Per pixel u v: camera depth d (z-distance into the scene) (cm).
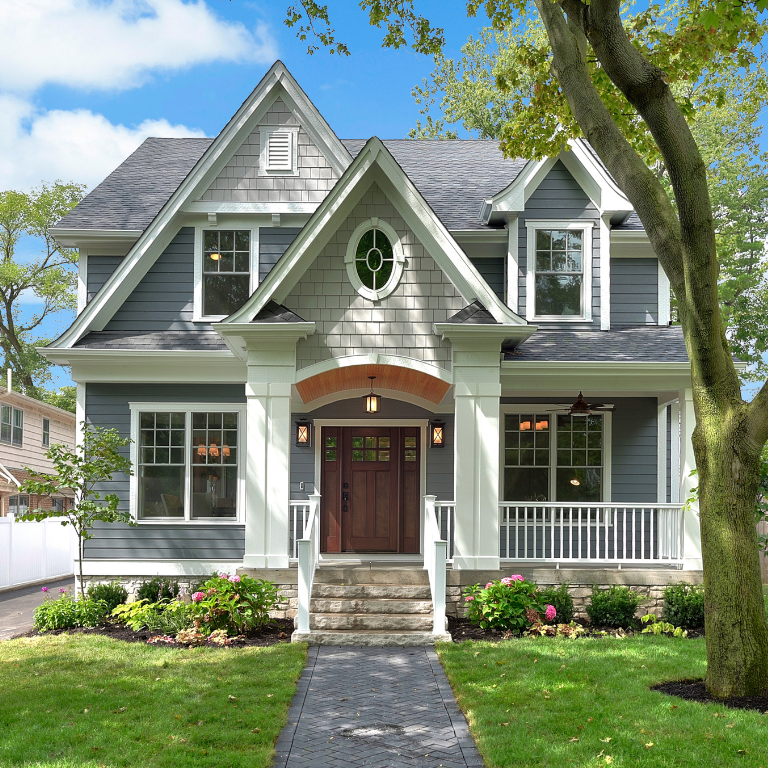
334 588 1105
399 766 581
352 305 1162
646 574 1167
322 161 1430
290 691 757
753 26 959
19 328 3375
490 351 1150
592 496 1408
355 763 585
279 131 1431
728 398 780
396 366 1149
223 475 1336
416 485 1447
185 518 1323
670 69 1055
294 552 1411
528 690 754
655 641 988
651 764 560
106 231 1404
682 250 786
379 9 1077
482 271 1428
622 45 780
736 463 759
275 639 1017
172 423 1342
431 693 773
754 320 2747
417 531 1438
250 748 603
